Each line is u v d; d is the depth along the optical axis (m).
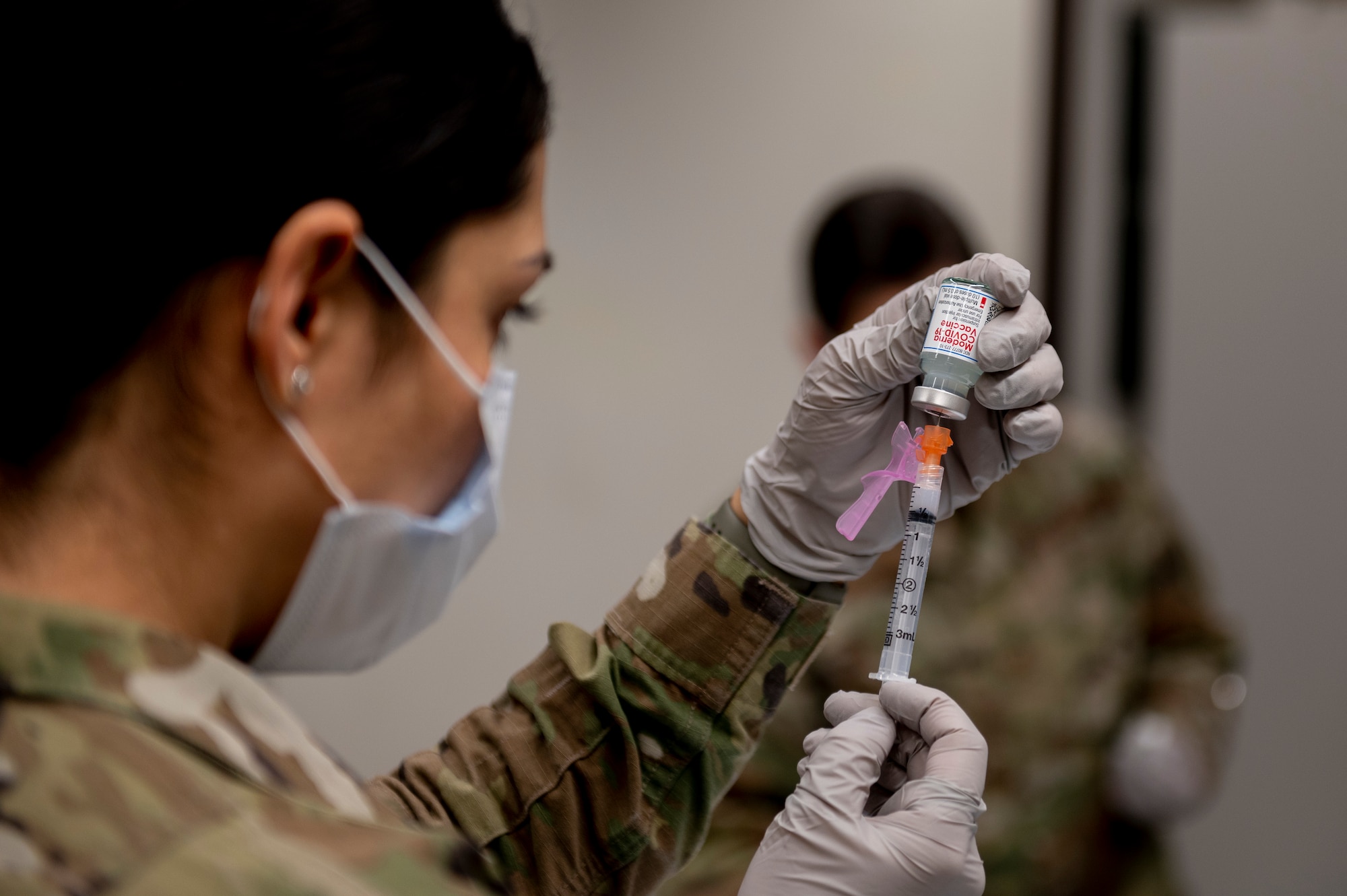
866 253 1.81
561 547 2.48
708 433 2.45
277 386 0.51
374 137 0.52
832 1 2.39
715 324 2.44
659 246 2.45
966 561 1.80
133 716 0.45
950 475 0.88
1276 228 2.28
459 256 0.59
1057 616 1.81
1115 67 2.31
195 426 0.51
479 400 0.61
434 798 0.81
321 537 0.56
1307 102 2.25
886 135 2.39
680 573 0.85
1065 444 1.88
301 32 0.50
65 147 0.47
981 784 0.81
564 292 2.47
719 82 2.42
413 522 0.60
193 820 0.42
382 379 0.57
